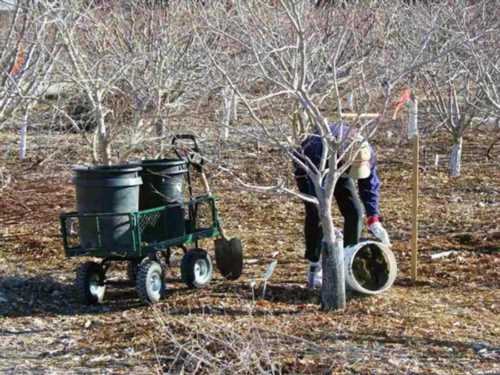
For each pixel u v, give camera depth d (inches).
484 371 246.7
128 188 323.6
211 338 261.0
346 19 304.7
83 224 327.0
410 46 410.3
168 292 342.6
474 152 733.3
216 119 443.2
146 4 488.1
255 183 584.1
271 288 341.4
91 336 295.1
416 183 345.1
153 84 430.9
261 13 355.9
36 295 351.9
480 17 496.4
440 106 636.1
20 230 481.7
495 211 501.4
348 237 330.6
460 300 320.2
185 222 350.3
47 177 646.5
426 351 263.7
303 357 257.3
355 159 316.5
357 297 323.9
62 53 480.7
